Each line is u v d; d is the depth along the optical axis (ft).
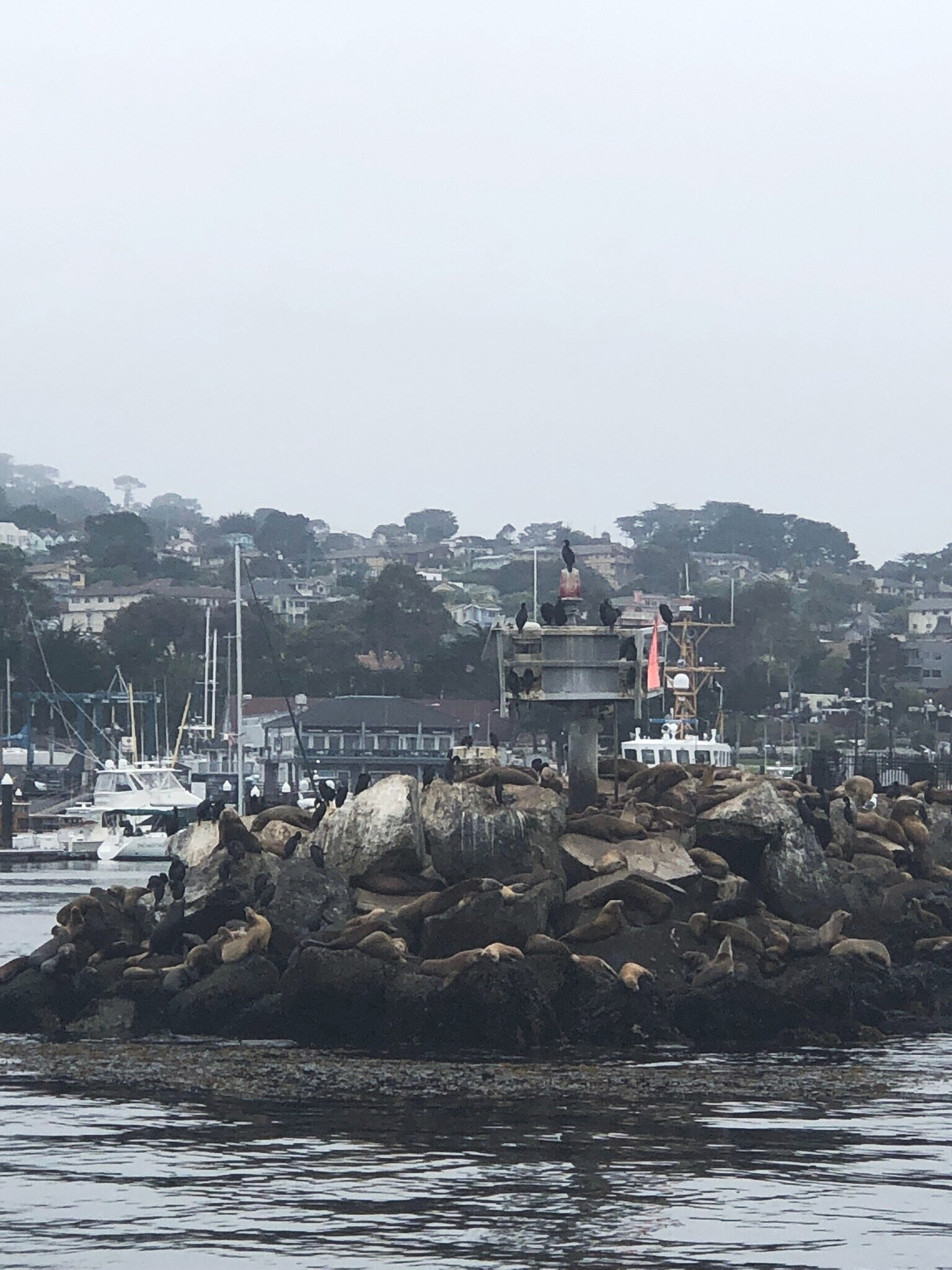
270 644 417.90
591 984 116.26
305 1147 87.10
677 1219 76.02
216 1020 117.70
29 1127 91.25
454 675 598.34
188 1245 72.54
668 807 137.49
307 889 122.62
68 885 297.74
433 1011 113.50
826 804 143.33
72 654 626.64
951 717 565.12
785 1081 103.71
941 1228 75.00
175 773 436.76
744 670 607.37
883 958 126.93
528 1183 80.89
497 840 126.21
